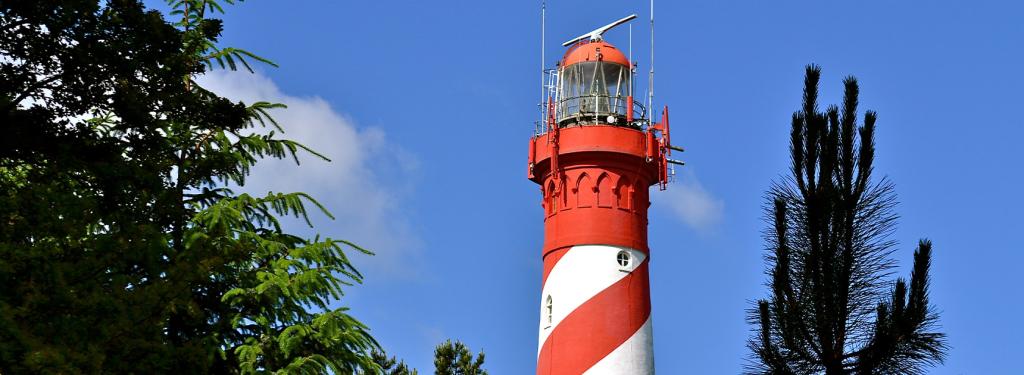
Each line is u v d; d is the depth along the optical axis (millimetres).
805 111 17328
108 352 19719
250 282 25875
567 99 42406
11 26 23391
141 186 24141
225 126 26078
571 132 41000
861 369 16297
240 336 26359
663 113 41906
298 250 26344
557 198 41250
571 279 39969
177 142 27062
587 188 40719
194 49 26484
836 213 16641
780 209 17109
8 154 22984
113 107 24281
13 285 19578
